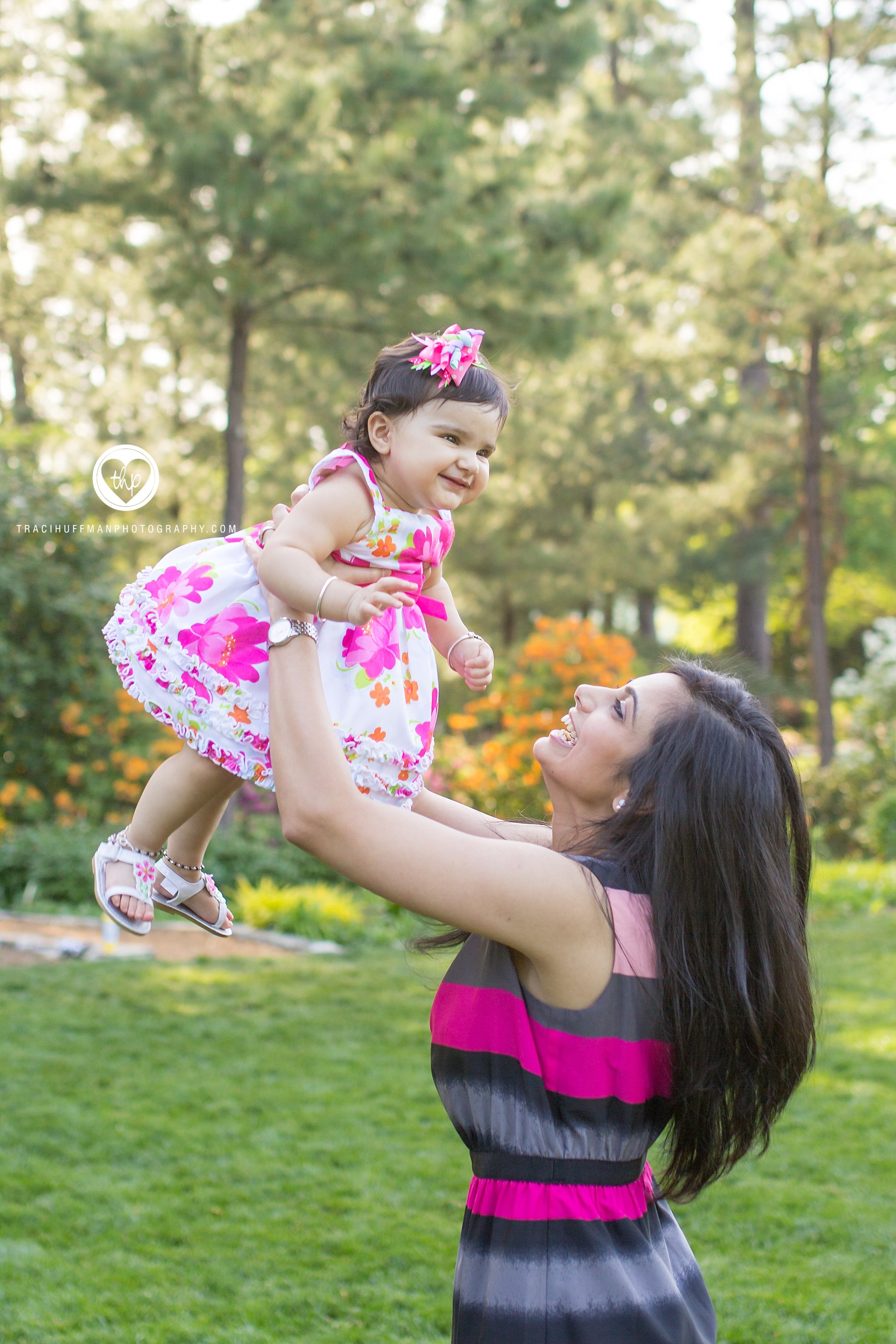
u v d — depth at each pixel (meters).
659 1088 1.73
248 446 16.36
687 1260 1.83
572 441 19.52
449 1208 4.28
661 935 1.71
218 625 1.85
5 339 17.84
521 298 10.39
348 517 1.84
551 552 19.64
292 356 14.38
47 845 9.46
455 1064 1.74
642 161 16.02
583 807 1.89
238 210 9.29
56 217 10.65
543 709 11.71
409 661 1.94
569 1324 1.60
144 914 1.94
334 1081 5.53
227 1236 4.02
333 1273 3.79
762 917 1.76
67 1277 3.71
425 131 9.57
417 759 1.89
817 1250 4.02
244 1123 5.00
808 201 15.23
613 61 20.70
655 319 17.17
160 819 1.93
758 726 1.87
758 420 17.84
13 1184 4.33
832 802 13.73
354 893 9.95
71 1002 6.55
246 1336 3.40
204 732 1.84
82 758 10.44
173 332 13.62
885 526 28.41
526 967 1.72
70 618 9.95
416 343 1.94
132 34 9.44
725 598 28.73
